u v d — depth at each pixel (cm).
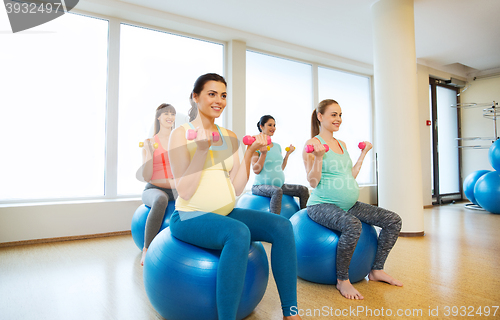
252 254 141
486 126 642
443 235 337
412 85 337
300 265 194
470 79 662
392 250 276
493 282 197
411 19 341
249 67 461
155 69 380
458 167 671
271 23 402
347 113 573
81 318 150
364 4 358
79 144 339
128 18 362
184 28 392
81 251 271
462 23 415
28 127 313
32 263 237
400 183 334
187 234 135
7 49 305
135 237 253
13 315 154
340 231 185
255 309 160
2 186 302
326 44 473
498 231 358
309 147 186
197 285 128
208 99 138
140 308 161
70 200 331
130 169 362
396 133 336
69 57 336
